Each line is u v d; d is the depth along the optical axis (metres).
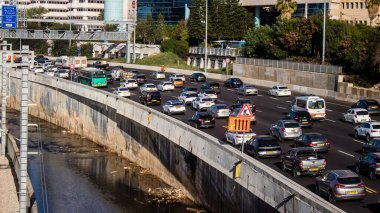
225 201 60.69
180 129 68.38
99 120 108.06
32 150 101.81
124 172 85.62
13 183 67.44
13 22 105.12
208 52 188.88
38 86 142.75
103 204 70.44
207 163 61.12
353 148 69.06
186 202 69.81
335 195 47.62
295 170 55.84
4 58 70.31
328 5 187.25
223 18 197.25
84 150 102.25
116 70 158.50
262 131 79.19
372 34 123.44
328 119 90.69
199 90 124.12
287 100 112.31
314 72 127.31
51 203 71.00
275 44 153.00
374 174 55.06
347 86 115.25
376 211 45.88
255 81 141.25
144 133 87.50
